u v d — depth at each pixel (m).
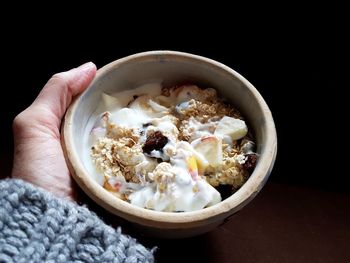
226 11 0.40
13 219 0.23
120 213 0.23
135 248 0.24
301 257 0.37
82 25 0.43
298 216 0.39
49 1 0.41
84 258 0.23
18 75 0.44
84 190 0.24
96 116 0.29
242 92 0.28
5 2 0.42
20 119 0.28
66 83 0.28
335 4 0.38
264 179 0.24
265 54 0.41
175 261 0.35
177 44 0.42
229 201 0.23
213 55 0.42
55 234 0.23
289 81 0.41
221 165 0.26
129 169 0.26
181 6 0.41
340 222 0.38
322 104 0.40
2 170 0.41
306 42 0.40
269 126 0.26
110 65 0.29
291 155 0.40
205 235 0.37
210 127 0.28
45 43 0.43
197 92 0.30
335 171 0.40
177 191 0.25
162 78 0.30
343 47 0.39
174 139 0.27
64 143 0.26
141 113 0.29
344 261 0.37
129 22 0.42
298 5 0.38
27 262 0.22
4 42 0.43
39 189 0.24
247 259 0.36
